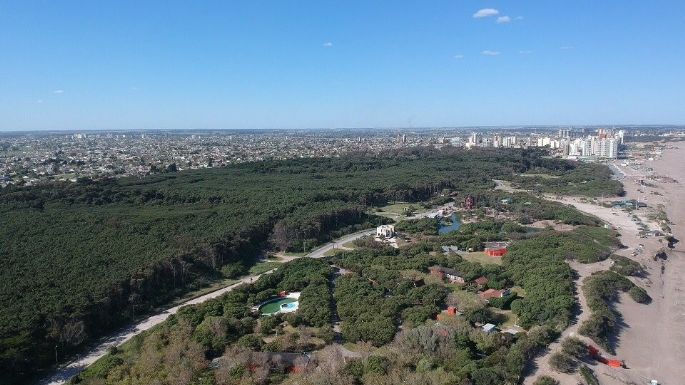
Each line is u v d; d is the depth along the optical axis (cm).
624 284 15575
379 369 10238
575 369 10606
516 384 9894
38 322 12462
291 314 13388
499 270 16850
